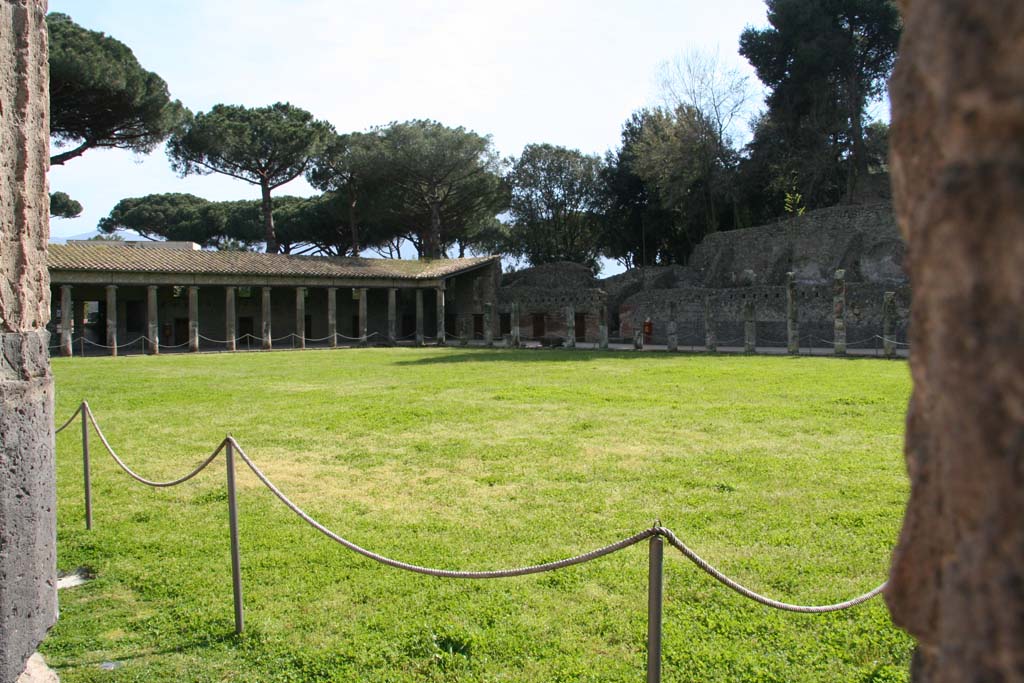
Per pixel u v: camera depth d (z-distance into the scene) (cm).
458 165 5494
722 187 5112
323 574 682
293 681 498
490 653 521
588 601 604
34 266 433
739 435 1264
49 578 436
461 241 6706
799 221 4475
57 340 4494
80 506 927
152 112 4078
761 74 4872
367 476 1047
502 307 5416
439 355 3641
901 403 1559
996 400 133
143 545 777
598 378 2230
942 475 157
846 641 520
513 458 1127
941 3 147
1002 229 132
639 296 4772
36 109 435
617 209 6016
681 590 620
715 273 4800
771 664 493
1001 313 132
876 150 4928
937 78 148
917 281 170
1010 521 131
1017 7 131
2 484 398
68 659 537
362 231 6350
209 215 6400
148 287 4172
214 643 556
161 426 1471
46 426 436
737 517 814
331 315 4753
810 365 2584
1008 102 131
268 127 5291
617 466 1061
